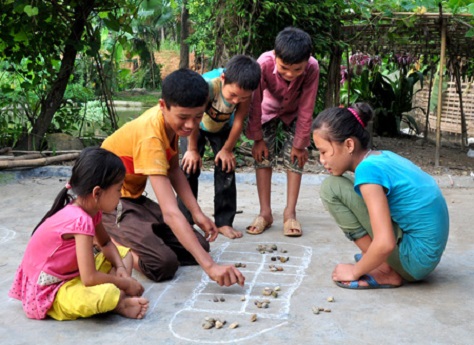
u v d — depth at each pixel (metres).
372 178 2.59
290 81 3.70
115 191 2.45
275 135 4.02
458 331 2.34
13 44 6.16
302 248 3.49
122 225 3.04
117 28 6.48
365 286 2.79
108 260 2.70
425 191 2.67
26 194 5.11
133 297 2.52
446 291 2.78
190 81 2.61
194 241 2.68
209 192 5.26
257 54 6.46
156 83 18.91
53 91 6.60
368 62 8.82
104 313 2.53
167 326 2.41
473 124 8.81
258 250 3.45
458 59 7.79
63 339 2.30
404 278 2.85
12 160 5.85
